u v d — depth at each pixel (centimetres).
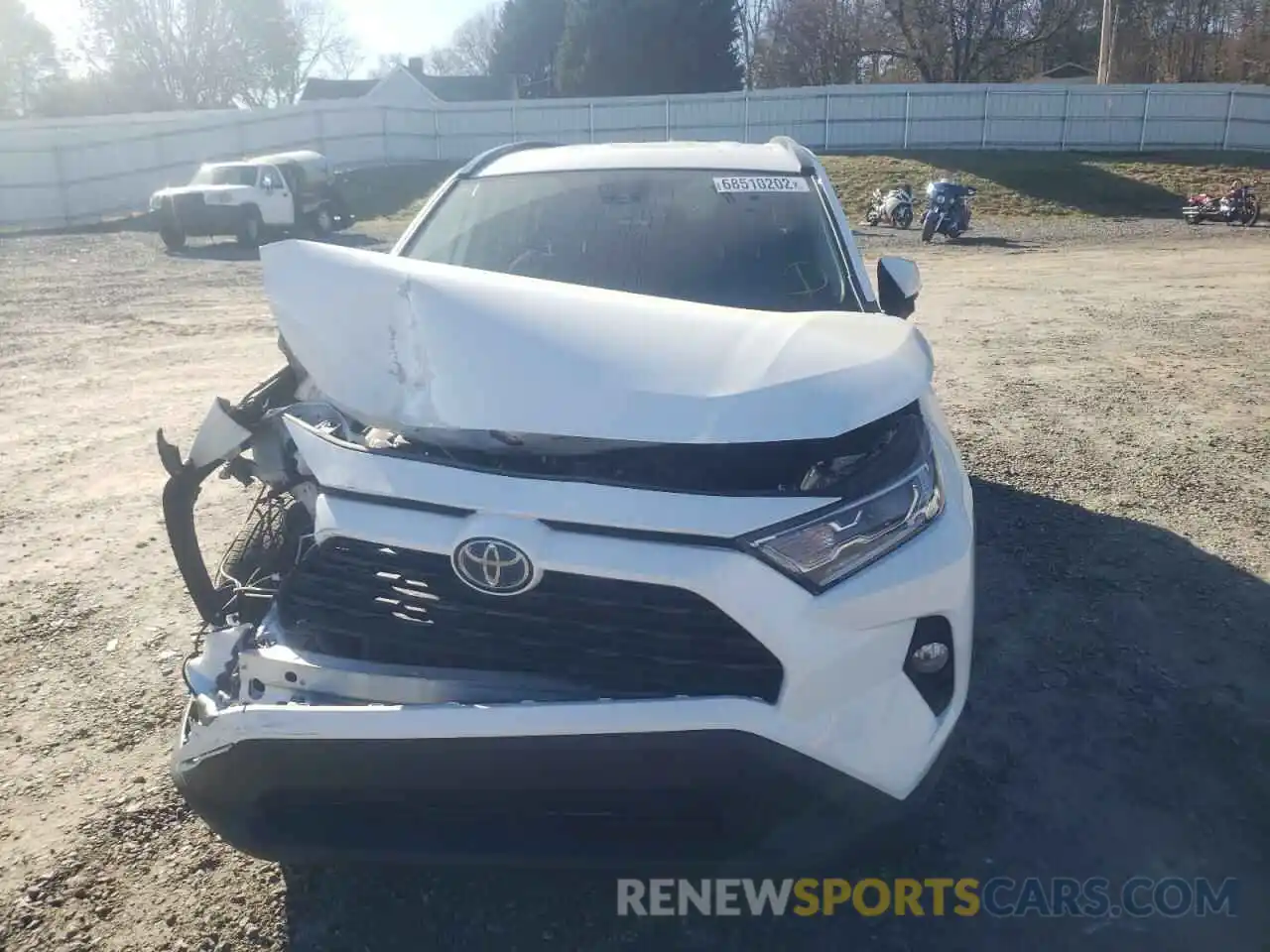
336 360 266
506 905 274
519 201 410
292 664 249
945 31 4731
